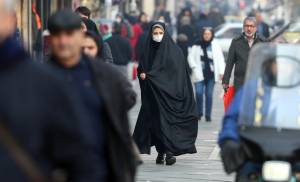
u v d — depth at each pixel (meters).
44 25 49.34
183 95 25.78
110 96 11.91
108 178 11.72
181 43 47.31
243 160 13.98
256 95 14.64
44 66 9.38
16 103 9.12
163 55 25.86
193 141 25.81
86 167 9.71
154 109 25.72
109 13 66.88
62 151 9.51
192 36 61.84
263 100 14.60
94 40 16.34
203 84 37.72
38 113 9.20
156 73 25.81
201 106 38.06
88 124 9.77
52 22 11.92
